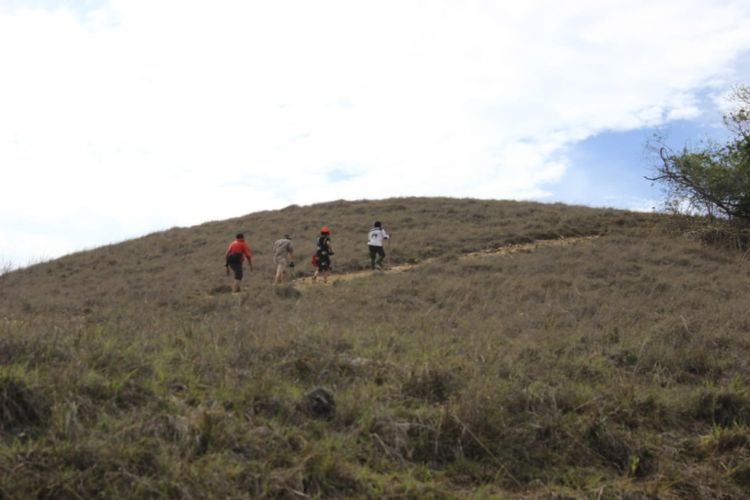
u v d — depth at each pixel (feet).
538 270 57.47
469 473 15.44
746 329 31.91
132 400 16.26
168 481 12.69
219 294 55.62
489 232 81.25
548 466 16.06
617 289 47.14
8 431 13.87
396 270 65.05
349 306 41.68
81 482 12.20
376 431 16.33
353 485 13.99
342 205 114.42
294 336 24.03
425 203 109.91
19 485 11.82
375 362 21.84
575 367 23.27
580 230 81.66
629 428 18.20
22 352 17.74
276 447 14.75
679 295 43.91
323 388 17.80
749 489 15.75
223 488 12.80
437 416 17.07
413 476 14.80
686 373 23.84
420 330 30.48
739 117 75.66
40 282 70.54
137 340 22.53
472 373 20.83
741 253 69.41
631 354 25.73
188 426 14.74
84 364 17.35
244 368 20.21
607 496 14.83
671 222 81.05
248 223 103.35
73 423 13.93
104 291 59.11
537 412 18.07
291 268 64.90
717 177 76.54
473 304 42.04
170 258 79.92
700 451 17.37
